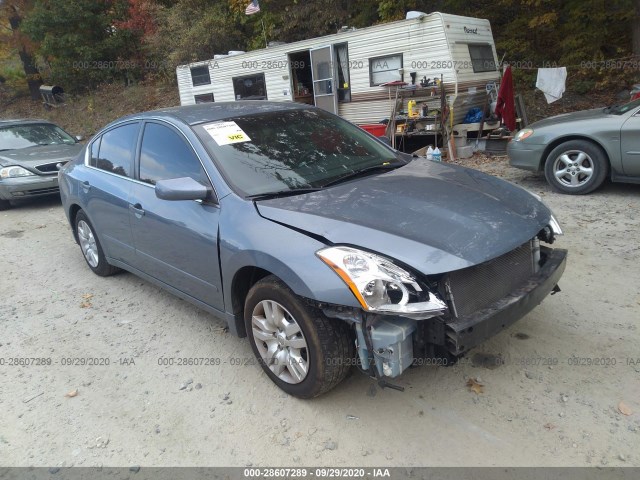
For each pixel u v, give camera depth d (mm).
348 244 2598
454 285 2531
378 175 3465
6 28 22719
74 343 3869
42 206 8773
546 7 12930
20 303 4684
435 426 2707
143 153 3971
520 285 2859
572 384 2936
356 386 3072
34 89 24469
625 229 5203
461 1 13438
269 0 16328
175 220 3453
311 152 3604
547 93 10758
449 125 9750
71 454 2729
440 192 3127
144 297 4598
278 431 2775
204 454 2660
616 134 6000
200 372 3371
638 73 12023
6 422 3027
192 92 14336
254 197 3102
